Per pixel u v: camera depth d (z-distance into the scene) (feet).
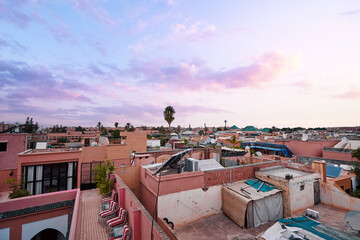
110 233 24.59
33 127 253.65
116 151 72.18
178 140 150.92
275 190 34.76
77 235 21.90
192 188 33.78
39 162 43.21
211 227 31.24
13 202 27.99
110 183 38.45
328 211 36.99
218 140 158.81
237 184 37.96
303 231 20.24
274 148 105.81
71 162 47.06
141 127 427.33
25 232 28.30
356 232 27.27
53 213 30.58
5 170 63.16
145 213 21.71
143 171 40.16
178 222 31.86
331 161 69.67
